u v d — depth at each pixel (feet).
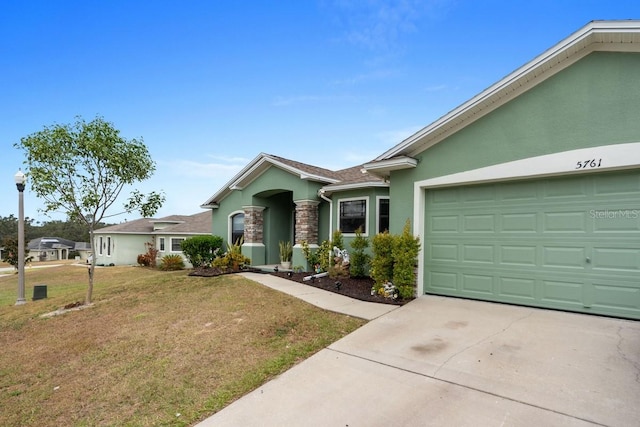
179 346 18.71
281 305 24.61
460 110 22.12
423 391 12.17
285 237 51.72
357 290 28.27
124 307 28.63
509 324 17.94
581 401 10.93
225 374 14.99
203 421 11.55
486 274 22.49
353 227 38.81
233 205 52.95
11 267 106.42
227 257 44.47
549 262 20.11
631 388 11.50
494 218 22.22
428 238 25.16
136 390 14.42
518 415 10.43
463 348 15.42
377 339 17.21
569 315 18.83
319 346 17.13
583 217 19.07
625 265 17.81
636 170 17.62
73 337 22.44
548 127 19.67
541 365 13.39
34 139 28.71
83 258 145.18
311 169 45.50
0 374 17.69
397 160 24.81
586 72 18.56
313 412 11.41
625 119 17.42
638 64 17.13
